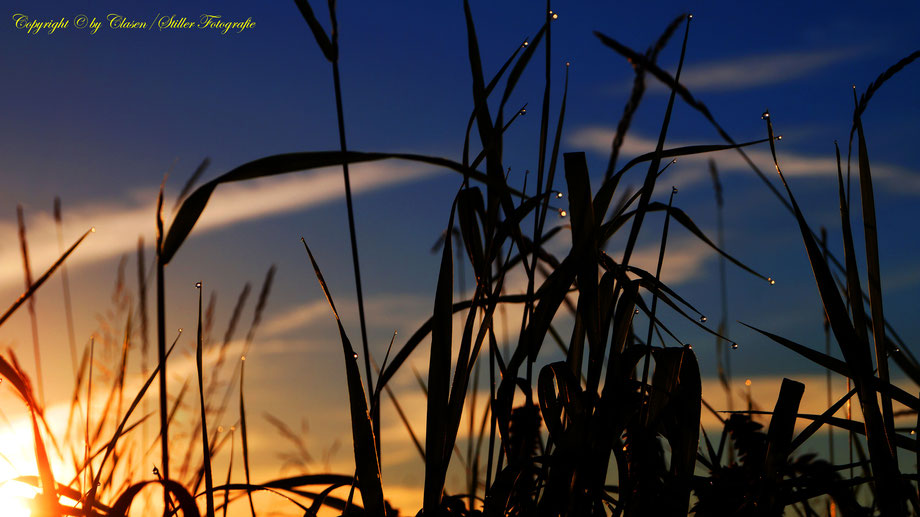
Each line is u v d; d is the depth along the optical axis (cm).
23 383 135
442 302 136
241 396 141
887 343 143
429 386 135
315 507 136
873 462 135
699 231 141
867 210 139
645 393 137
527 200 139
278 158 131
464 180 137
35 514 134
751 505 135
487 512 135
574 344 140
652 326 138
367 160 133
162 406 131
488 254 138
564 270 137
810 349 138
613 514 135
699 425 135
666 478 134
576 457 133
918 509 135
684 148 139
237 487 136
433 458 134
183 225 130
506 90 141
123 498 132
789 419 137
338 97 137
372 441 134
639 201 138
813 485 135
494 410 137
